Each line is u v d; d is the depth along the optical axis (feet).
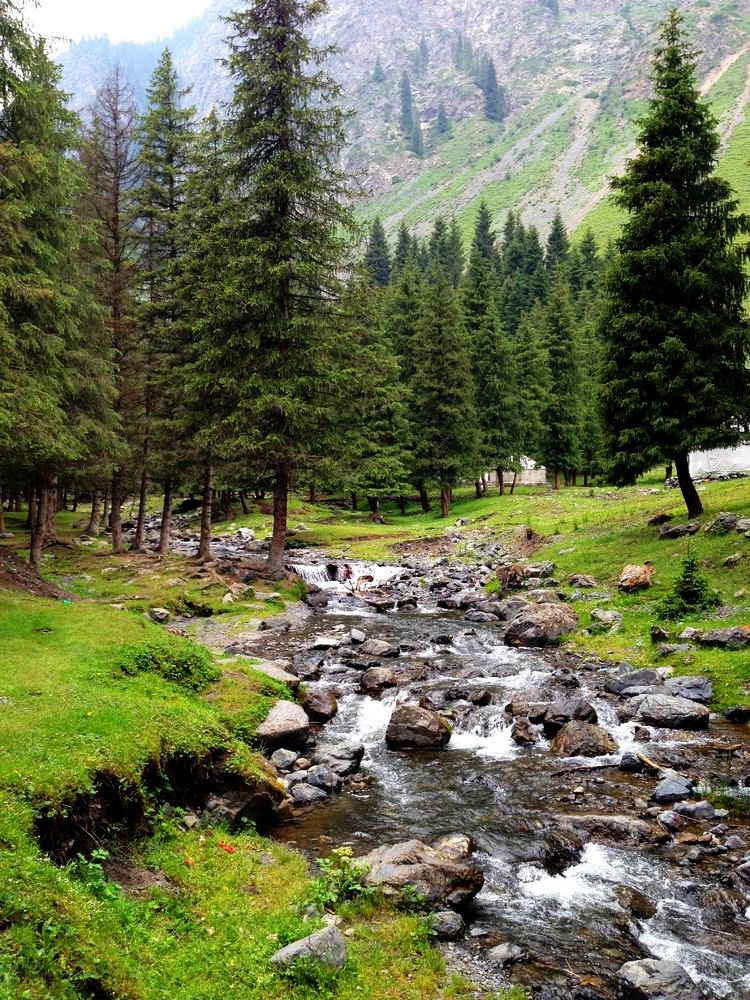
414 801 34.73
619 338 80.84
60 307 62.69
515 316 317.63
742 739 40.65
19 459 67.56
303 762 38.70
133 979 17.28
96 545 119.14
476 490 209.97
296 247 81.35
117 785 26.03
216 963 19.48
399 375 192.85
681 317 75.51
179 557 102.27
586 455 215.92
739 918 24.14
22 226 57.62
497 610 78.89
